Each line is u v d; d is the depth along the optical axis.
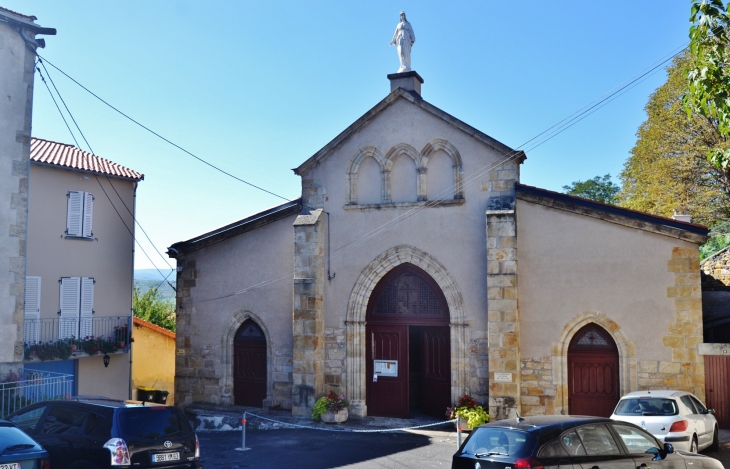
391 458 14.23
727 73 11.20
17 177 15.38
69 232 20.36
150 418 10.04
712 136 30.31
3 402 13.80
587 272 17.00
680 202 31.45
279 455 14.66
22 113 15.59
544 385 17.08
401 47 19.78
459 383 17.91
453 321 18.14
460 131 18.53
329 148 19.86
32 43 15.89
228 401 20.72
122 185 22.34
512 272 17.02
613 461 9.12
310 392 18.75
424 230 18.70
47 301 19.67
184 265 21.73
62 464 9.74
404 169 19.25
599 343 17.00
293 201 20.50
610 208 16.83
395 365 19.11
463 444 9.44
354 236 19.47
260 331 20.78
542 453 8.59
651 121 33.59
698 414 13.88
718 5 10.66
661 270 16.42
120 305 21.92
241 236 21.06
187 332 21.45
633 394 13.88
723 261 23.03
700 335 16.00
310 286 19.05
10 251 15.13
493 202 17.86
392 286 19.36
